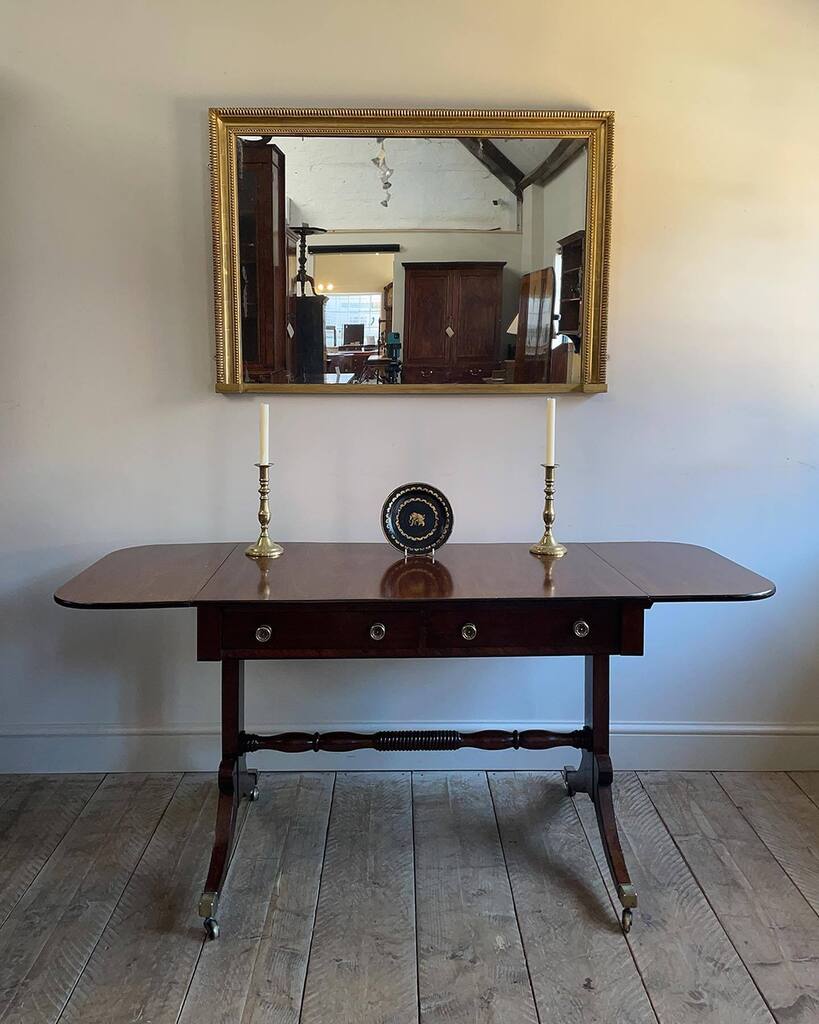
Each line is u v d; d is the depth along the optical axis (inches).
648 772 89.5
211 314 81.8
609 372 83.7
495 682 88.7
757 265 82.4
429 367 82.6
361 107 79.1
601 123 78.9
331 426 84.2
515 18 78.9
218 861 67.0
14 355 81.9
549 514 76.1
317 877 71.2
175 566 71.7
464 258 81.1
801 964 61.0
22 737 88.1
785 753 89.4
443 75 79.4
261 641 64.7
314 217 80.3
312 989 58.6
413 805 82.8
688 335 83.4
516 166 80.0
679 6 79.0
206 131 79.1
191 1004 57.1
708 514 86.3
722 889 69.6
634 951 62.4
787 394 84.4
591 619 65.6
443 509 75.5
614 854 68.1
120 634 87.0
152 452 84.0
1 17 77.3
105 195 80.0
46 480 84.0
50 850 74.7
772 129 80.5
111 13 77.7
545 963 61.1
